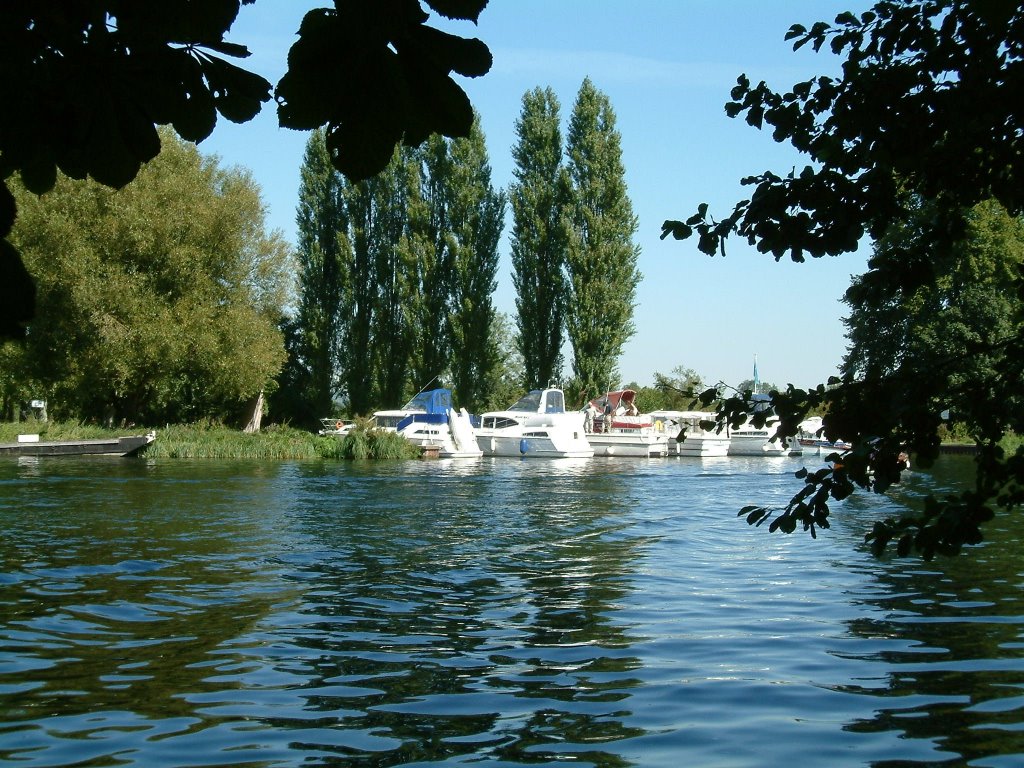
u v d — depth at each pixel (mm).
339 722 6039
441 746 5594
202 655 7703
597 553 13242
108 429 44312
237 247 44844
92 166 1849
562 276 52594
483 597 10133
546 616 9195
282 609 9477
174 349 42344
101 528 15523
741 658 7613
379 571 11688
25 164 1829
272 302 50625
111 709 6293
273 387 51656
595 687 6812
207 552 13047
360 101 1746
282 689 6777
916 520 4328
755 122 4941
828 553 13195
